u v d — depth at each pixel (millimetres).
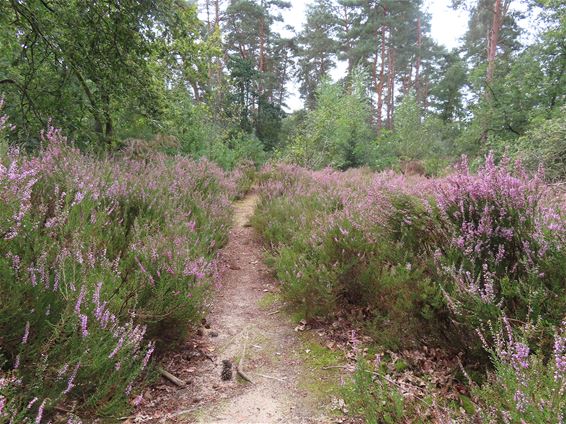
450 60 40375
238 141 22031
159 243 3535
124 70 7699
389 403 2301
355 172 14828
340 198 6586
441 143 25812
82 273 2457
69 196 3180
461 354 2844
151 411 2588
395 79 43094
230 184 10266
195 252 4047
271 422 2525
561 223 2883
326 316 3945
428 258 3338
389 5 31234
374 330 3422
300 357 3359
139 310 2863
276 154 21328
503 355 1979
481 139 17812
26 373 1994
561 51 15711
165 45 7992
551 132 8242
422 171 18188
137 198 4836
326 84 26688
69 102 7590
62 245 2676
